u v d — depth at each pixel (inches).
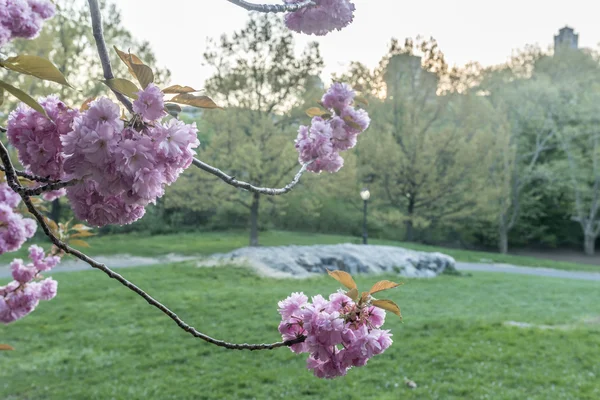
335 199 1337.4
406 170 1116.5
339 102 97.9
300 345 62.9
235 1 61.7
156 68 759.7
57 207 892.0
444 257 766.5
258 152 863.1
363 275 674.2
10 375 307.6
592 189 1272.1
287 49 922.1
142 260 801.6
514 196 1289.4
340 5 70.2
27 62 38.7
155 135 42.8
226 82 905.5
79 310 458.3
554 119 1305.4
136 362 332.5
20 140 47.1
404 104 1128.2
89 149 40.1
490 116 1158.3
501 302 544.1
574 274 881.5
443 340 373.4
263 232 1219.2
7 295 119.5
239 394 281.6
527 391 281.4
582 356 337.1
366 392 282.0
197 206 907.4
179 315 449.4
